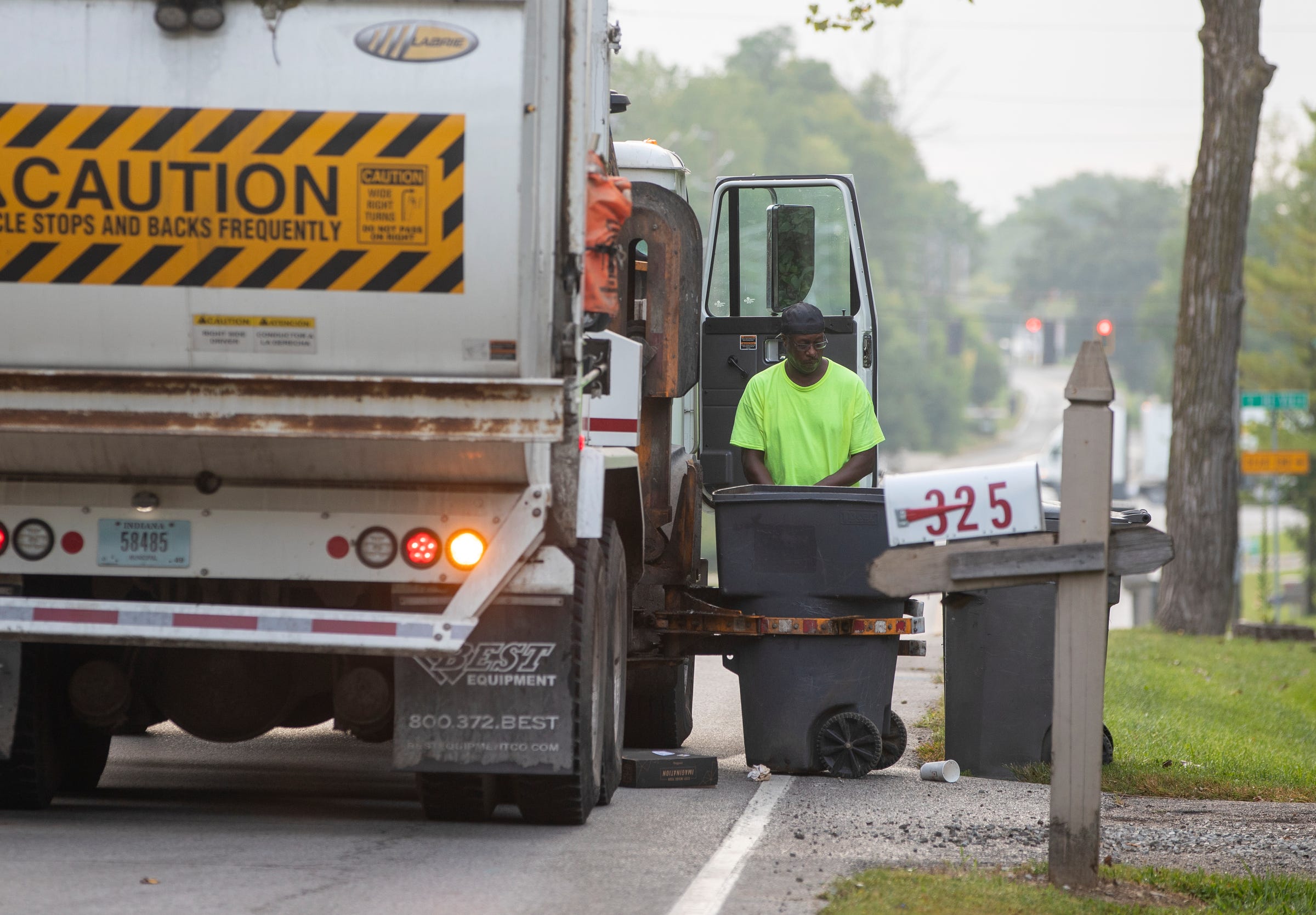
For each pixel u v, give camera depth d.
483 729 23.17
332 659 25.02
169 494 22.42
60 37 20.86
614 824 25.00
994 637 31.39
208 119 20.83
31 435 21.84
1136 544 21.48
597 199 23.67
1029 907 20.00
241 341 21.03
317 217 20.88
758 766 30.52
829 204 40.12
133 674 25.06
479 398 20.88
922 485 21.47
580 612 23.30
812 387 33.41
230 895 19.56
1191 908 20.97
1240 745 37.88
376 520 22.36
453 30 20.91
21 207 20.89
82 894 19.42
